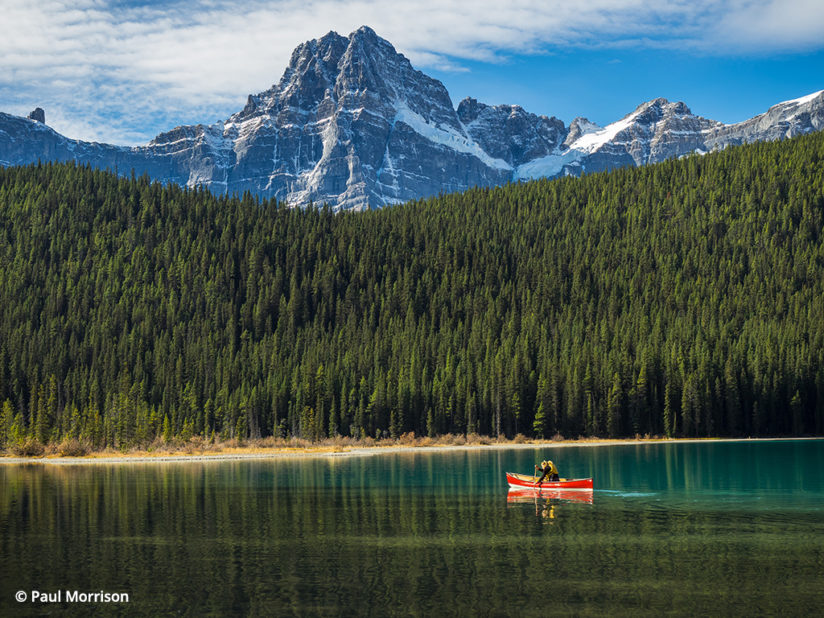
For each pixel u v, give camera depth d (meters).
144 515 61.72
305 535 53.62
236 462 119.19
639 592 39.78
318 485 82.38
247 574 43.22
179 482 86.00
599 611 36.97
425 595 39.34
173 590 40.38
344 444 159.50
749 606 37.62
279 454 137.88
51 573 43.56
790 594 39.44
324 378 175.25
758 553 47.84
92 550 49.03
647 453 133.38
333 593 39.75
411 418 172.25
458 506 66.81
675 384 181.12
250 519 59.97
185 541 51.59
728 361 182.62
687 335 197.00
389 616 36.31
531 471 97.62
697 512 63.34
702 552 48.22
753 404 182.50
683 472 95.50
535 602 38.22
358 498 71.62
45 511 64.00
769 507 65.88
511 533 54.28
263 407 173.50
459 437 167.50
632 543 50.91
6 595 39.62
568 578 42.25
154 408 174.00
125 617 36.41
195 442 154.88
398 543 50.88
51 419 161.00
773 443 162.25
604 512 63.38
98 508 65.56
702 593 39.59
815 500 69.94
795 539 52.03
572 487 72.94
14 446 139.50
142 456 133.38
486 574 43.06
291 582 41.69
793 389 183.38
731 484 82.12
